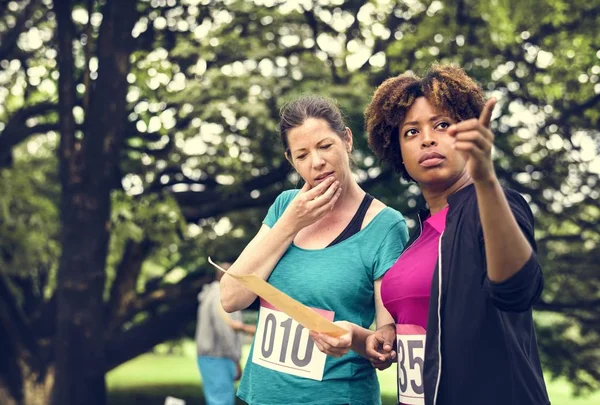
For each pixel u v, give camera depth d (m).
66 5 12.68
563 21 11.88
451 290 2.67
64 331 12.82
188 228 13.95
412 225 12.45
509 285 2.38
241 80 11.95
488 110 2.21
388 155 3.20
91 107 12.80
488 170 2.27
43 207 14.09
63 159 12.88
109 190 12.81
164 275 15.80
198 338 11.27
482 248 2.63
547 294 14.98
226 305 3.53
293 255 3.46
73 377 12.88
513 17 11.45
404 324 2.99
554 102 13.13
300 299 3.38
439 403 2.66
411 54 12.55
